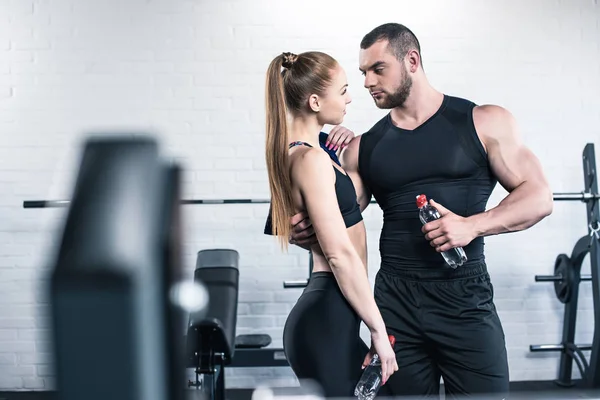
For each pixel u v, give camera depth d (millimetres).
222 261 2043
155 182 193
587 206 3889
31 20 4145
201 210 4273
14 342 4219
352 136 2652
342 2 4219
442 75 4273
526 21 4270
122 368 161
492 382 2412
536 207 2328
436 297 2428
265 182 4258
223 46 4207
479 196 2484
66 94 4172
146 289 165
